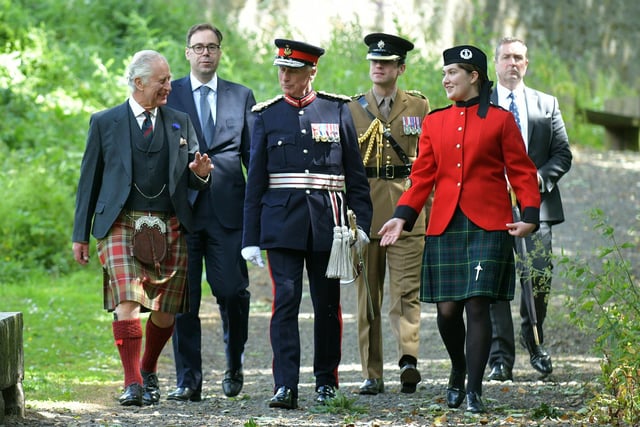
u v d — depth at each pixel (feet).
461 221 72.02
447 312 72.69
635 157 239.09
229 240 83.20
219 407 76.18
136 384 74.08
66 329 115.03
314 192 76.18
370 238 85.76
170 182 75.00
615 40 311.27
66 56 203.00
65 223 155.43
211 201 83.10
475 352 70.44
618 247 74.49
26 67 196.85
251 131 84.74
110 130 75.31
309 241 76.18
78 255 75.56
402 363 83.92
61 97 186.80
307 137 76.59
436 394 83.05
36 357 100.12
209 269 83.66
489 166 72.13
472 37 245.45
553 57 296.10
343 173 78.18
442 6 281.54
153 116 76.02
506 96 91.04
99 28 226.58
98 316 123.34
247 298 84.64
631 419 65.51
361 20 272.92
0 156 169.78
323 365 77.82
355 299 138.10
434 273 72.64
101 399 78.69
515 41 90.84
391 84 87.66
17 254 150.20
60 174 165.78
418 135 87.56
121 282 73.26
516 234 70.28
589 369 91.40
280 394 74.33
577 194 194.08
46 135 177.17
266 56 220.43
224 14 256.32
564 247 152.15
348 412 72.59
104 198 74.59
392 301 85.51
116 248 74.08
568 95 274.16
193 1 254.68
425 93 178.50
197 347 82.38
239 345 84.53
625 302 74.59
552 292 77.25
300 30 263.70
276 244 75.36
